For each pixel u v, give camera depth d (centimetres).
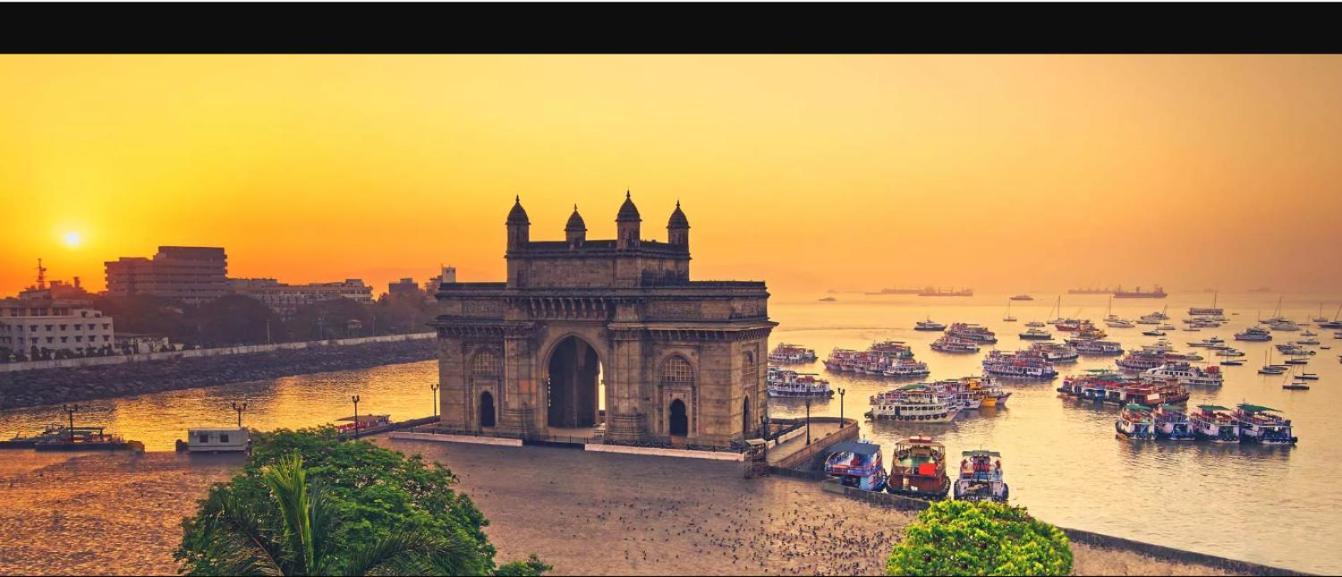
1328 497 11831
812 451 11400
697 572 6850
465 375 12100
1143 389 19925
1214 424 15712
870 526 8019
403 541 4941
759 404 11819
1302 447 15125
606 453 10994
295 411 18450
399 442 11800
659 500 8850
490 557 5991
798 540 7619
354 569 4788
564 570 6881
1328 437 16112
